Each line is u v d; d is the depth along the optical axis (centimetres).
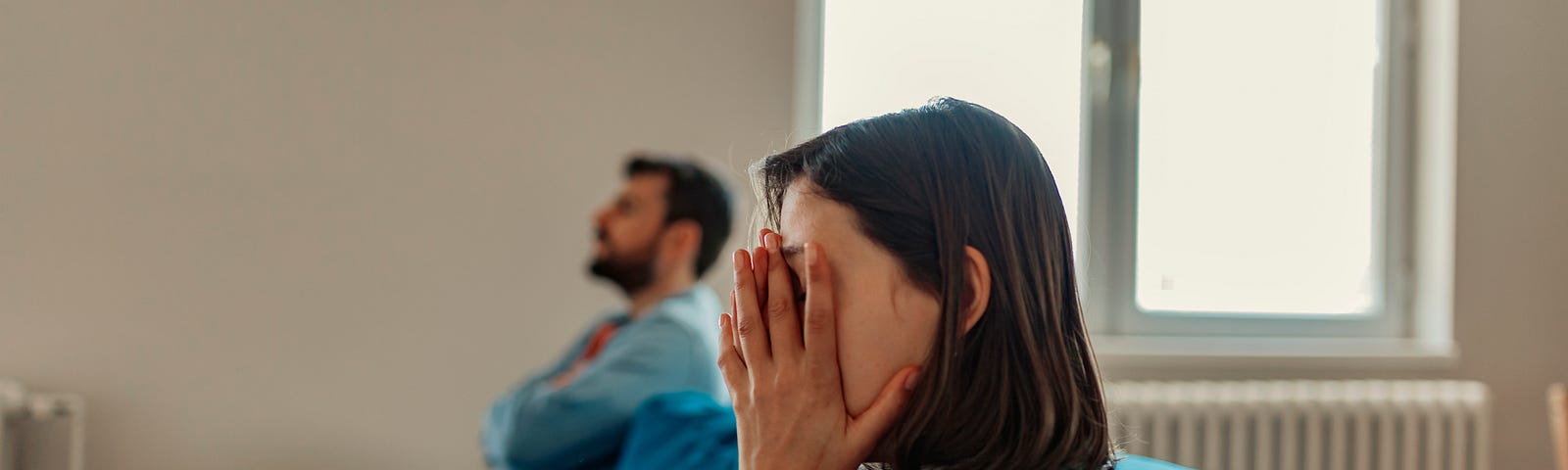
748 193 239
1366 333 288
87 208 223
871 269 59
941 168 59
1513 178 284
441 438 231
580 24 237
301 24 229
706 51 241
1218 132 281
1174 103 278
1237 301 282
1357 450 258
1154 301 276
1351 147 291
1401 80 290
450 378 231
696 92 239
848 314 59
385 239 230
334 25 230
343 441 228
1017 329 58
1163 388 250
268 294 227
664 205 229
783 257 62
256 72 228
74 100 223
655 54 239
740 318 61
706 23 241
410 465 230
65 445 218
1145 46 276
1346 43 291
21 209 220
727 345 64
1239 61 283
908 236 59
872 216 59
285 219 228
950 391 57
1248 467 256
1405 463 260
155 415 223
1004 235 59
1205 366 263
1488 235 282
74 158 222
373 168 230
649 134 238
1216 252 281
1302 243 288
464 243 233
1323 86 289
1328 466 260
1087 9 272
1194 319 275
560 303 233
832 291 60
